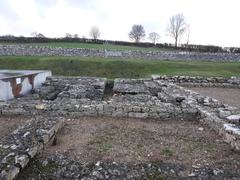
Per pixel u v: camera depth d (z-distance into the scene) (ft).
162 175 13.94
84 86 44.70
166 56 101.04
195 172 14.25
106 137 19.70
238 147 17.30
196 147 18.08
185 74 64.08
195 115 25.73
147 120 25.08
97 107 25.62
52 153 16.14
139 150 17.17
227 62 97.55
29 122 19.74
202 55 103.09
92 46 121.80
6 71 48.47
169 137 20.16
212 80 56.03
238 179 13.78
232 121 20.92
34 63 75.00
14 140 15.80
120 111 25.63
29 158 14.39
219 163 15.43
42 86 45.47
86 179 13.44
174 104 28.53
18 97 35.50
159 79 55.72
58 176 13.76
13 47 94.02
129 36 220.02
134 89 44.52
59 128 20.94
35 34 177.78
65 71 70.85
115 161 15.29
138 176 13.76
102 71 71.15
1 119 24.50
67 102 27.66
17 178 13.08
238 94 44.93
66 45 121.90
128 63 75.72
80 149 17.08
